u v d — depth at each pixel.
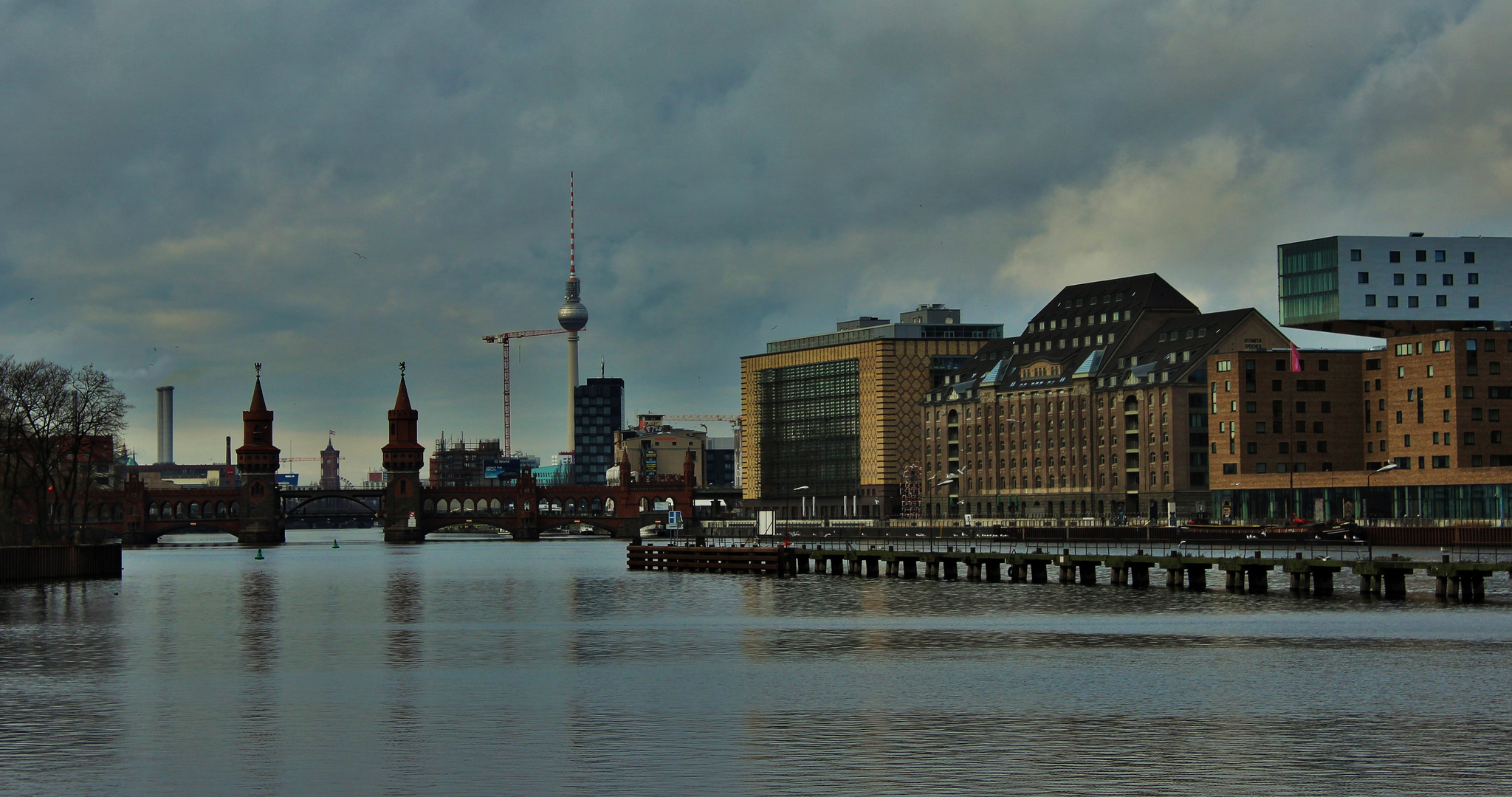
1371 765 65.94
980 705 81.19
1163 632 116.56
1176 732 73.38
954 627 122.88
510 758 68.25
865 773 64.69
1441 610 131.88
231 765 67.38
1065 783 62.91
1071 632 116.94
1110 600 148.50
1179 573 165.75
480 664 100.69
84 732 75.06
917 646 109.00
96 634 121.88
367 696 86.19
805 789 62.06
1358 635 112.94
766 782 63.31
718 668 97.56
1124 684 88.56
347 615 142.00
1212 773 64.50
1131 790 61.66
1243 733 73.12
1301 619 125.12
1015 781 63.28
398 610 148.88
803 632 119.62
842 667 97.31
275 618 139.12
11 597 164.62
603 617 137.62
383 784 63.41
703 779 63.78
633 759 67.88
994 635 115.50
